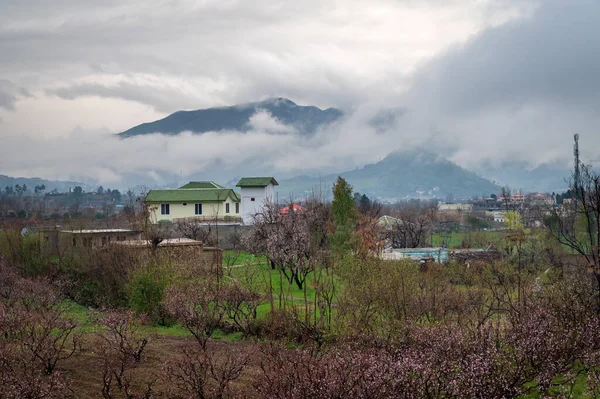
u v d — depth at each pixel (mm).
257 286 34281
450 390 15672
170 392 18141
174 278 30844
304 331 25891
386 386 14445
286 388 14812
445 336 18688
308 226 46094
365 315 24297
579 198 24656
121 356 21422
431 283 28328
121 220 76062
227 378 18203
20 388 16062
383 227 65000
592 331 19172
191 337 27297
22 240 44312
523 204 97750
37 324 24828
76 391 18203
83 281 37438
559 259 36969
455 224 106375
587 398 17219
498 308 24797
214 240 60000
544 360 17156
